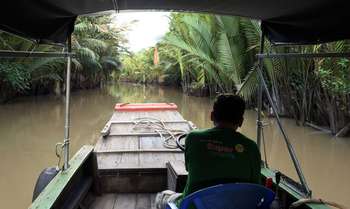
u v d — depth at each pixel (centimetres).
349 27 273
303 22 313
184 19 1369
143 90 3133
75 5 303
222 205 189
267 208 198
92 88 3009
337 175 664
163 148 538
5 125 1162
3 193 550
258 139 367
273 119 1197
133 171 409
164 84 3472
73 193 337
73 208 307
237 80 1312
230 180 201
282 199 289
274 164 728
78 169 349
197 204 186
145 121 786
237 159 202
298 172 285
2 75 1453
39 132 1043
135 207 370
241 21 1180
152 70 3750
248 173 203
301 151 832
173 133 645
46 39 317
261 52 370
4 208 498
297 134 1002
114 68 3262
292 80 1157
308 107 1090
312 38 318
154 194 409
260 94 359
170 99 2147
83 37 2320
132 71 4612
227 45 1251
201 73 1842
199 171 202
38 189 364
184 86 2461
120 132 684
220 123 211
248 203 193
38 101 1797
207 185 201
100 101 2056
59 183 305
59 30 336
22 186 580
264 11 317
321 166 719
